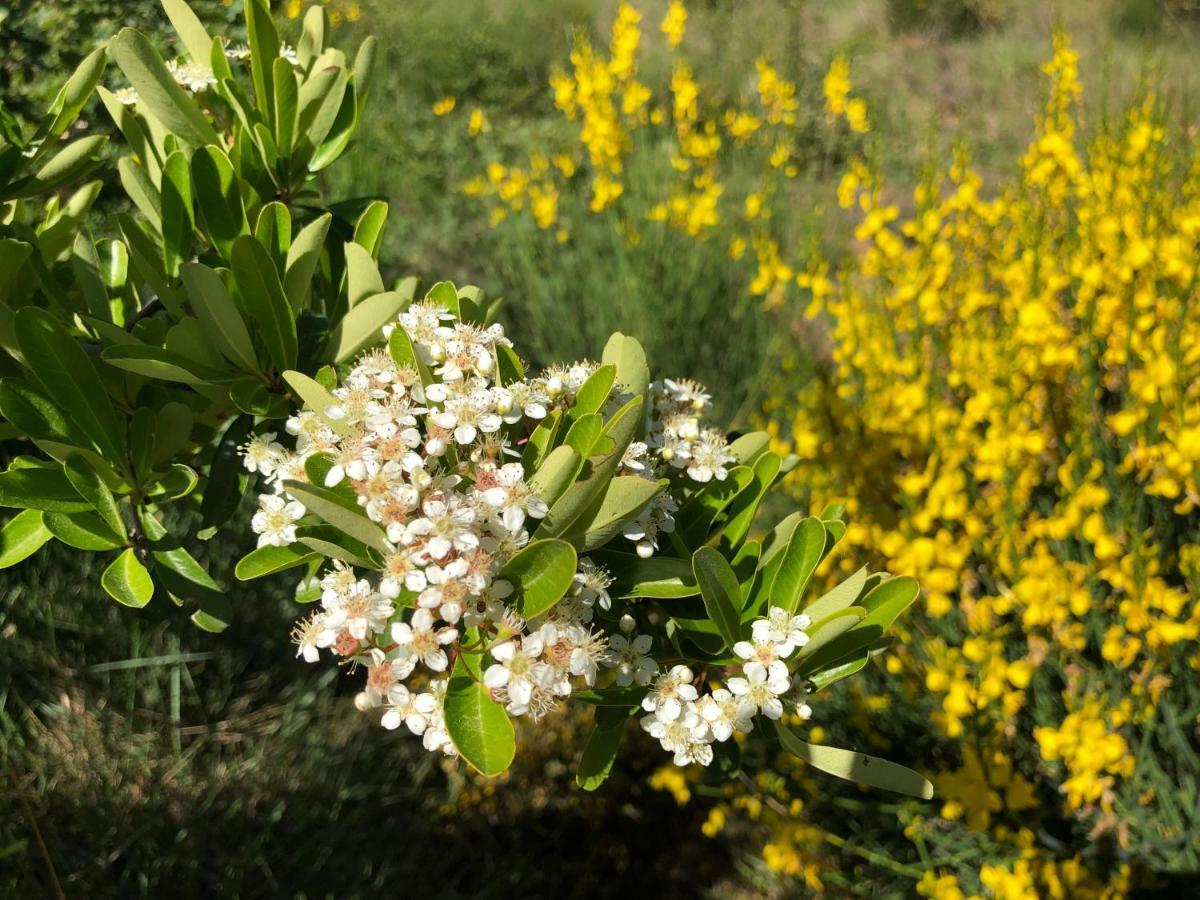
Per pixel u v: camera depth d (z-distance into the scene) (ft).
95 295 0.70
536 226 2.18
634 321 1.88
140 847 1.22
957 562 1.19
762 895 1.46
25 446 0.75
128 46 0.65
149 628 1.42
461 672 0.49
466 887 1.42
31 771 1.26
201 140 0.70
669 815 1.54
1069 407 1.29
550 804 1.50
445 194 2.54
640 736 1.53
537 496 0.49
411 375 0.54
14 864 1.16
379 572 0.53
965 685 1.15
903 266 1.37
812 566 0.54
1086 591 1.16
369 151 2.39
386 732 1.47
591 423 0.48
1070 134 1.36
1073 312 1.21
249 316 0.65
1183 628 1.09
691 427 0.60
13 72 1.21
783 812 1.37
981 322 1.28
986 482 1.38
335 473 0.49
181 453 0.71
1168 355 1.11
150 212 0.72
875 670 1.35
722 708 0.52
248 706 1.44
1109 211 1.22
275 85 0.69
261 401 0.63
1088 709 1.11
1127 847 1.18
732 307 1.92
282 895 1.25
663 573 0.55
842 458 1.37
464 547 0.47
